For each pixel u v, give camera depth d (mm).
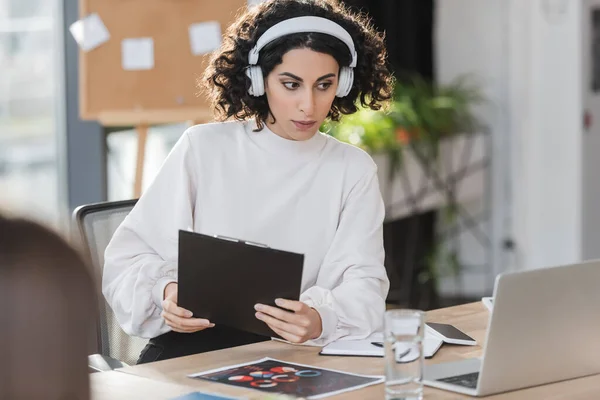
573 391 1628
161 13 4082
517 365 1606
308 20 2203
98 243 2412
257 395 1613
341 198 2385
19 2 4977
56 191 5074
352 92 2424
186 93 4098
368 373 1760
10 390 639
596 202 6004
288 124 2277
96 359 1967
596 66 5875
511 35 5844
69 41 4922
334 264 2311
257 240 2340
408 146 5227
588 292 1654
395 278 5797
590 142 5922
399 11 5609
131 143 5133
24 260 639
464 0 5953
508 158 5953
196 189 2396
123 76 4133
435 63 6031
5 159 5031
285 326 1908
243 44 2270
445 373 1717
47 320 642
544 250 5898
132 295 2240
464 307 2338
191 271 1958
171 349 2295
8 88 5012
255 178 2373
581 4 5672
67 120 4977
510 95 5891
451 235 6109
